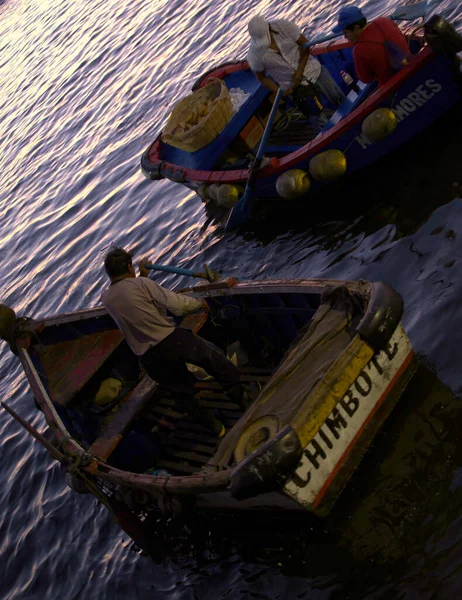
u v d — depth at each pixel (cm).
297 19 1205
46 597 561
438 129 704
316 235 731
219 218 899
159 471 543
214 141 829
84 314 650
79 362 637
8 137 1817
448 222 619
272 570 450
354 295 461
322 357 446
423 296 559
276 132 860
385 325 431
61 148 1505
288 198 743
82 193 1241
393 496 428
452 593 363
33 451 743
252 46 741
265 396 446
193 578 489
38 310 993
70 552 589
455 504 402
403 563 393
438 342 509
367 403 436
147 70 1559
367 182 735
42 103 1875
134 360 652
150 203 1066
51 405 579
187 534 526
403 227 652
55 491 670
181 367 501
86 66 1894
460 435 437
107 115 1498
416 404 471
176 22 1723
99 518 608
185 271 592
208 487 425
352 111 696
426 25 612
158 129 1276
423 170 691
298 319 556
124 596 515
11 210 1372
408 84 647
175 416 587
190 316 605
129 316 483
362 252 659
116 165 1256
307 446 400
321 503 416
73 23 2486
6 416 835
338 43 815
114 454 567
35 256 1144
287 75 738
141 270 589
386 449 455
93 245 1059
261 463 378
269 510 455
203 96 873
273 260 743
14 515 669
